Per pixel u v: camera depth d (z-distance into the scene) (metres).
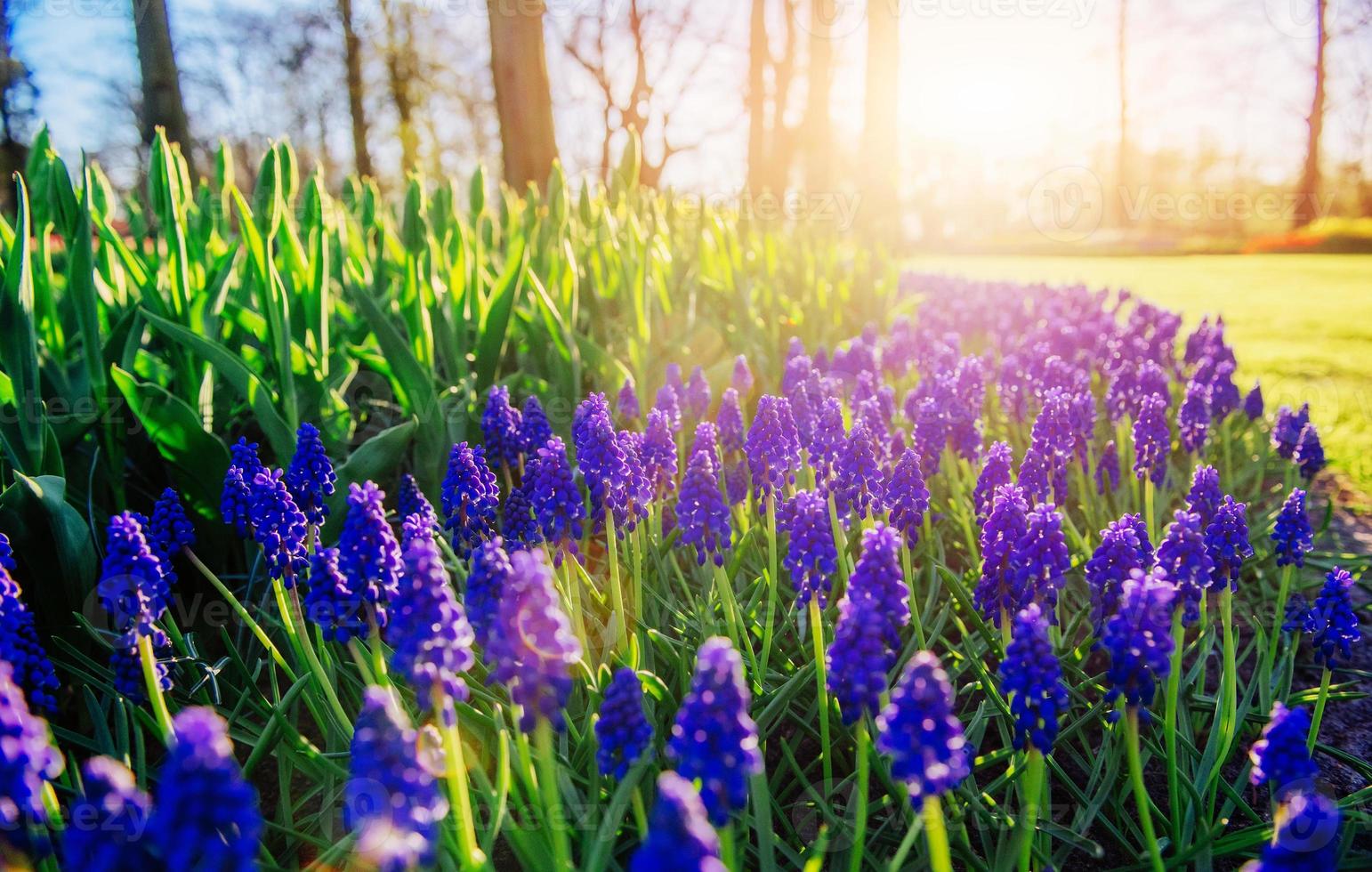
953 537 3.80
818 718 2.48
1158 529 3.62
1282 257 26.41
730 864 1.60
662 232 5.73
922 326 6.85
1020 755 2.16
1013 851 1.91
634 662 2.23
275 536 2.20
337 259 4.83
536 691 1.57
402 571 1.91
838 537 2.76
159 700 1.98
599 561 3.49
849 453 2.63
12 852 1.43
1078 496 4.13
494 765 2.20
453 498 2.58
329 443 3.59
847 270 7.32
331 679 2.38
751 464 2.78
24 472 2.88
